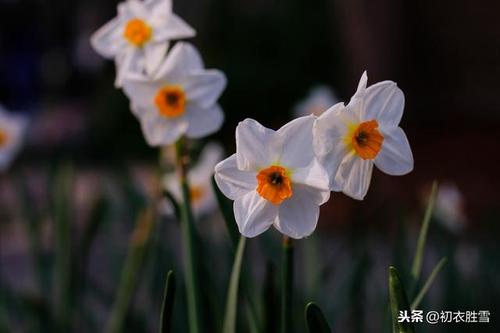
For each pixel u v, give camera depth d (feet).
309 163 2.39
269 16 13.82
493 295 3.53
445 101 9.51
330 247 5.30
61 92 19.29
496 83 9.45
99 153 12.72
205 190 3.54
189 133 2.91
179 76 2.91
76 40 19.61
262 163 2.39
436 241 3.97
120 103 12.99
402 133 2.41
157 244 3.41
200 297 2.81
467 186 7.41
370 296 3.92
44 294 3.58
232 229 2.65
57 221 3.40
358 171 2.40
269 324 2.77
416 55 9.60
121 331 3.20
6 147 3.90
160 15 2.97
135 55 2.99
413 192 7.05
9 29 17.74
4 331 3.47
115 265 3.85
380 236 3.90
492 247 3.83
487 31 9.51
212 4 14.29
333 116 2.37
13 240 6.66
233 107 12.35
